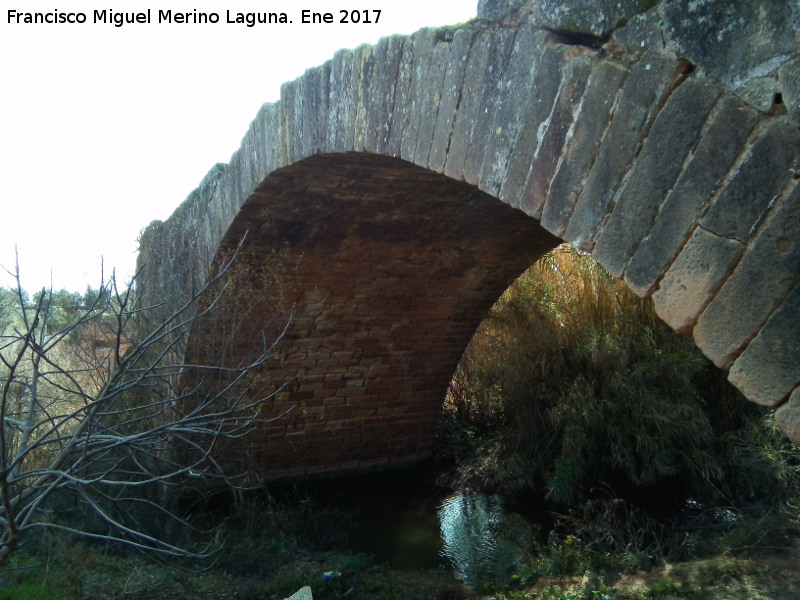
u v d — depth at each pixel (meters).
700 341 2.37
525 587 6.19
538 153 3.07
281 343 8.33
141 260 8.29
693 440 8.17
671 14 2.45
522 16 3.23
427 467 10.55
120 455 6.25
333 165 5.55
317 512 8.61
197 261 7.24
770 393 2.15
